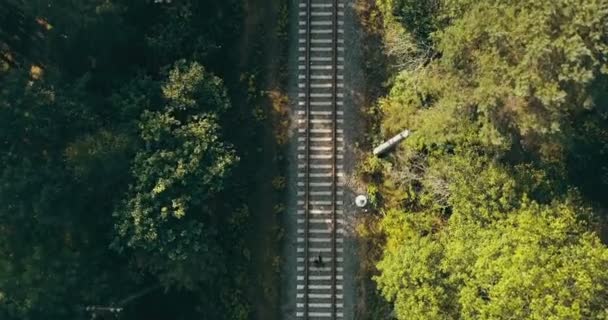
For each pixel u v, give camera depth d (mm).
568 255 40781
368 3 51250
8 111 44719
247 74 51719
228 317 51281
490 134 41281
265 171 51562
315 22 51219
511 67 38844
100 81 49469
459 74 41625
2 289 44938
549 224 41938
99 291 46938
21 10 47719
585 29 37625
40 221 44438
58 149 45875
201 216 48406
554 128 39000
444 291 43656
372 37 51156
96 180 45688
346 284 50562
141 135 45688
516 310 39781
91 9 45188
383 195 50531
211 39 50094
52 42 48844
